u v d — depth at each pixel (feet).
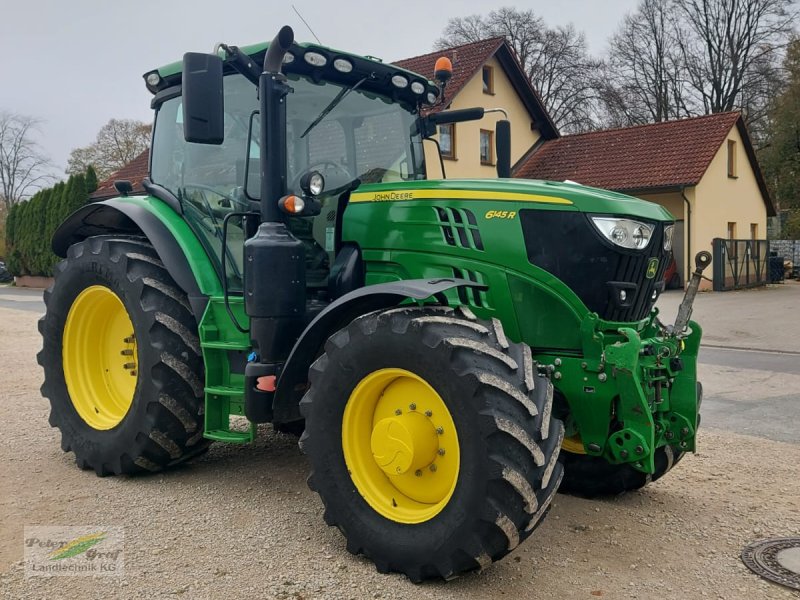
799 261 96.68
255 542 11.31
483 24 127.03
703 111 126.93
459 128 71.46
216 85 11.75
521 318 11.62
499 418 9.26
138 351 13.98
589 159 77.87
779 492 14.05
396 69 14.69
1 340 36.86
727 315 47.96
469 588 9.87
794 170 102.27
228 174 14.07
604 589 9.89
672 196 71.36
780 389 24.77
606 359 10.93
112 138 150.82
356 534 10.56
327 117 14.10
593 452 11.66
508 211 11.68
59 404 15.60
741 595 9.75
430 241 12.21
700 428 19.22
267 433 18.01
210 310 13.64
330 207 13.65
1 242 136.36
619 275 11.38
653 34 128.16
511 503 9.25
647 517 12.73
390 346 10.25
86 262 15.17
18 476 14.64
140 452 13.92
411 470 10.22
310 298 13.44
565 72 126.21
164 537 11.46
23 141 145.69
